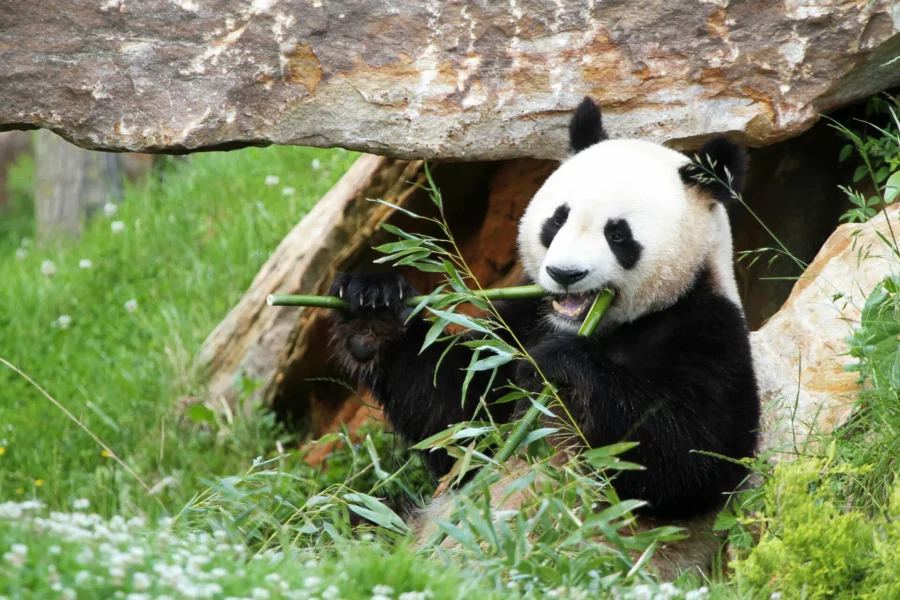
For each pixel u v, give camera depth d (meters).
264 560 6.38
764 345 10.21
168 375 15.34
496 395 10.35
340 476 12.15
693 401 9.09
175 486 12.74
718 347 9.34
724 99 10.34
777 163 12.42
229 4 9.88
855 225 10.41
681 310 9.52
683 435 9.00
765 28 10.18
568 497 7.35
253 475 8.70
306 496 11.71
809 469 7.50
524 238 9.84
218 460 13.53
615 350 9.86
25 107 9.70
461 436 8.06
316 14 9.97
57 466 13.45
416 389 10.27
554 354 8.87
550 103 10.24
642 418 8.91
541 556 6.89
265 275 14.97
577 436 9.49
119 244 20.44
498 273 13.33
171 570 5.43
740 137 10.43
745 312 12.41
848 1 10.09
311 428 14.64
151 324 17.12
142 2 9.78
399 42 10.08
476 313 13.04
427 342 8.43
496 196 13.09
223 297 17.36
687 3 10.14
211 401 14.79
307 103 10.05
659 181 9.26
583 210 9.08
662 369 9.28
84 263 19.20
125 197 24.62
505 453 8.13
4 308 18.77
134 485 13.00
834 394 9.56
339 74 10.05
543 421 9.67
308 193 19.12
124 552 5.76
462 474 7.67
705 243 9.49
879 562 6.97
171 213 20.77
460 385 10.28
